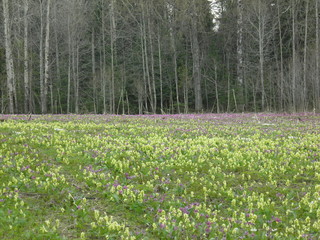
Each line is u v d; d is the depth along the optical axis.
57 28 56.19
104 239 6.76
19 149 12.52
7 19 32.00
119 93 49.25
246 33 56.88
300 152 13.39
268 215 7.90
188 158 12.44
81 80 57.31
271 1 52.84
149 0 48.53
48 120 22.03
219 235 6.97
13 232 6.73
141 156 12.45
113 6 55.00
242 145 14.88
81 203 8.20
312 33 52.00
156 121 24.00
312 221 7.77
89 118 24.66
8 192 8.59
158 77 54.19
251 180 10.34
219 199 8.92
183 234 7.01
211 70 55.69
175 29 53.06
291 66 48.09
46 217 7.53
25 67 36.50
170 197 8.94
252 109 47.88
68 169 10.77
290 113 35.81
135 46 57.66
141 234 6.95
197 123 23.23
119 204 8.34
